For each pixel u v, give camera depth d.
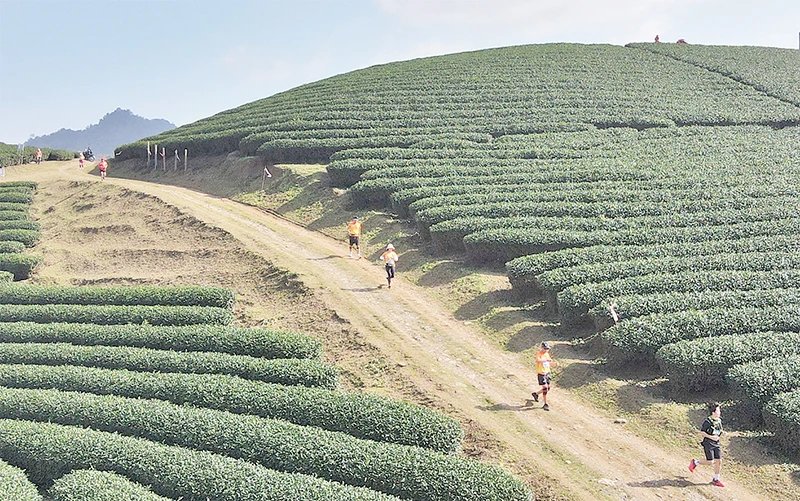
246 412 23.19
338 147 57.34
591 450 21.47
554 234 36.25
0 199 55.84
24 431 21.70
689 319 26.67
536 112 66.12
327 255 39.94
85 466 20.48
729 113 66.38
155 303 34.25
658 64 85.81
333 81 85.62
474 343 29.44
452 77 79.75
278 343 27.98
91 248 44.78
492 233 36.53
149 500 18.14
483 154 54.47
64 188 57.91
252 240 41.75
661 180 46.25
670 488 19.55
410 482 18.69
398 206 44.41
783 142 58.03
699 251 34.66
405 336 29.59
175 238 43.78
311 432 20.86
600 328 28.34
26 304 35.31
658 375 25.88
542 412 23.78
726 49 95.00
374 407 22.22
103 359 27.75
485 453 21.28
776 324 26.78
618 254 34.00
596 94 71.94
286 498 17.98
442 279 35.78
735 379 23.11
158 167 66.38
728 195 43.38
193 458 19.83
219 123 73.31
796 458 20.67
